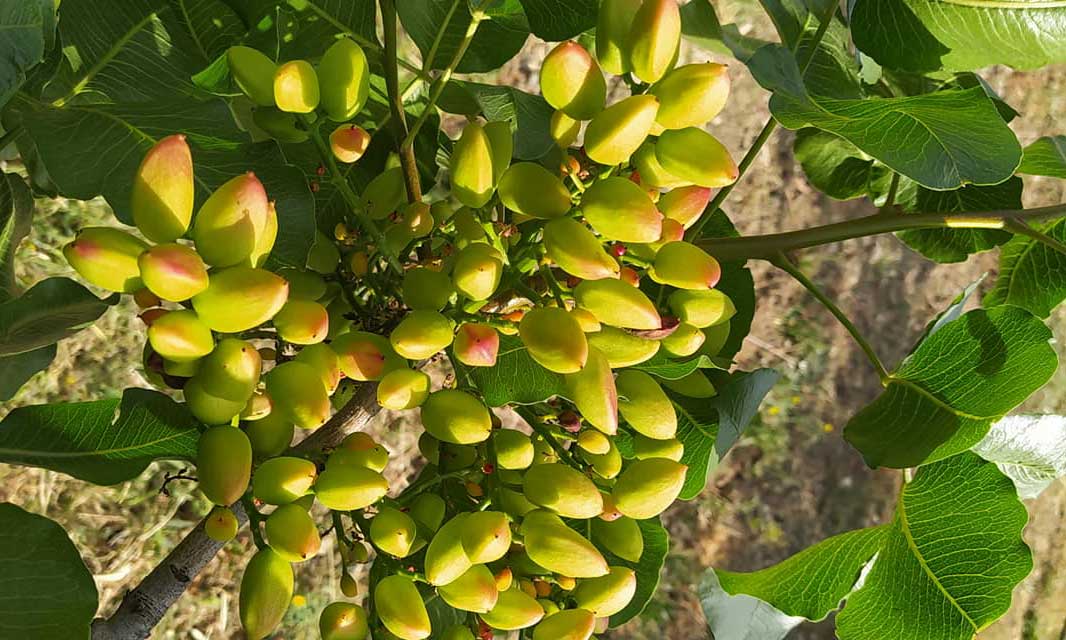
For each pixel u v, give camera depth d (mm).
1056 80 1605
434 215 334
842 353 1446
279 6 354
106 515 985
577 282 305
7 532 278
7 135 333
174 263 242
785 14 436
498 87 394
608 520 325
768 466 1399
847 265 1456
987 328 381
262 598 286
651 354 306
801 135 510
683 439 377
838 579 398
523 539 302
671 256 302
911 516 397
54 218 956
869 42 423
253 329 298
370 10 369
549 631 309
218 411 273
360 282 338
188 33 367
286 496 282
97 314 291
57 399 943
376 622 314
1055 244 409
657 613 1302
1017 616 1577
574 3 369
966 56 421
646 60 287
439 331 286
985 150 308
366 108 394
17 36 256
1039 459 406
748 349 1403
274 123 315
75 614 278
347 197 321
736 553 1368
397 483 1090
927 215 413
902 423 389
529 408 337
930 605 390
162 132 309
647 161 302
